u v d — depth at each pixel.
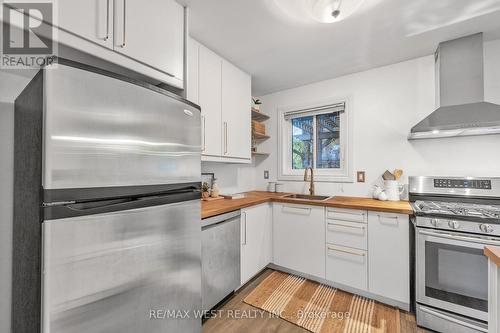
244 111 2.45
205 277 1.61
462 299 1.46
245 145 2.46
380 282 1.85
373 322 1.63
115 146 0.82
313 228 2.21
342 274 2.04
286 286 2.15
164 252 1.02
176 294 1.09
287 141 3.11
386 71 2.33
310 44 1.91
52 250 0.66
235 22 1.60
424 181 2.03
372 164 2.41
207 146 1.94
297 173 3.02
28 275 0.78
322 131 2.87
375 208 1.86
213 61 2.01
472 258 1.44
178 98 1.12
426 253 1.59
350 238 2.00
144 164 0.93
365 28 1.68
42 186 0.66
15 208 0.97
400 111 2.26
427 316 1.57
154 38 1.24
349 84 2.55
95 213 0.75
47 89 0.66
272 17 1.54
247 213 2.12
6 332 1.00
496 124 1.51
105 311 0.78
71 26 0.91
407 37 1.80
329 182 2.70
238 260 1.98
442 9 1.46
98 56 1.00
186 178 1.17
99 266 0.76
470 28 1.67
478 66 1.73
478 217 1.42
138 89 0.91
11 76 1.06
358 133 2.49
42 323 0.65
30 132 0.78
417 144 2.18
